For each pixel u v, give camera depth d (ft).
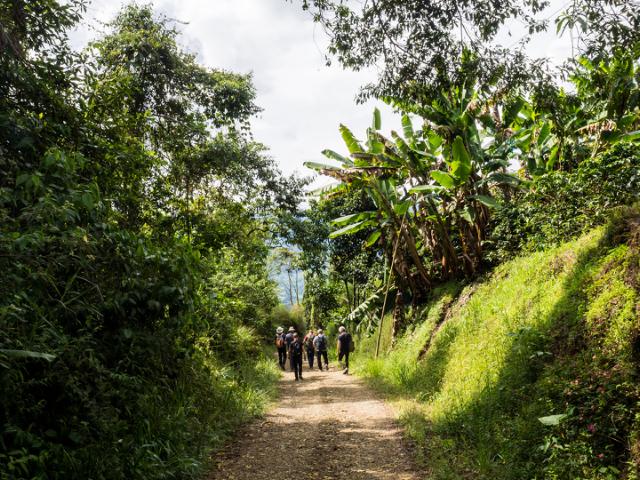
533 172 43.78
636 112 36.81
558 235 30.53
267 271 80.59
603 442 14.15
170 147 33.96
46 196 11.97
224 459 19.40
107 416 14.14
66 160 13.82
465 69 20.44
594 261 22.40
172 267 17.40
